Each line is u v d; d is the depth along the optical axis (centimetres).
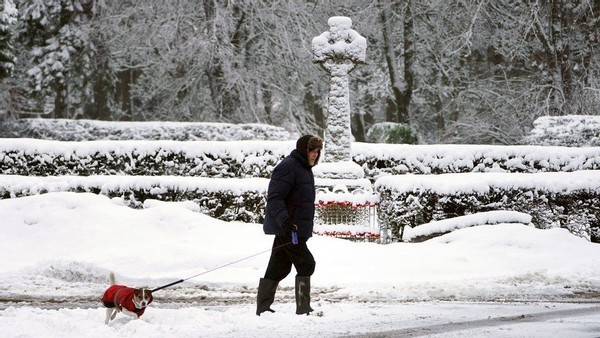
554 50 8594
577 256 2994
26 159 4684
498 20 9362
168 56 8600
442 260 2966
